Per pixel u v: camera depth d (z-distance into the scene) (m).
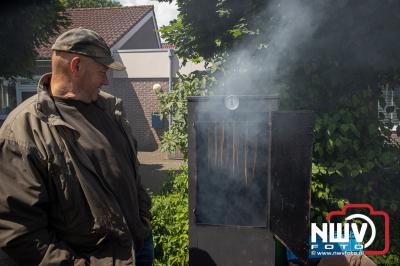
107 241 1.75
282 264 2.77
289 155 2.13
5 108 12.10
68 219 1.68
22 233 1.56
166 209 3.39
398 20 3.04
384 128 3.32
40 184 1.58
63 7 5.89
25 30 5.24
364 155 3.23
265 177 2.25
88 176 1.69
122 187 1.83
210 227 2.30
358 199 3.31
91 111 1.85
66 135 1.68
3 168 1.57
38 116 1.64
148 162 10.20
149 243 2.20
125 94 13.05
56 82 1.77
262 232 2.24
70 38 1.73
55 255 1.61
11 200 1.56
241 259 2.28
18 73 5.71
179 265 3.06
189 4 3.75
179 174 4.30
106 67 1.81
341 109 3.25
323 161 3.26
